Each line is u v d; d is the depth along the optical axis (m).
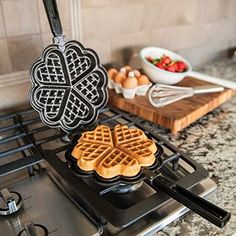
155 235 0.58
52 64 0.74
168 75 1.02
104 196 0.65
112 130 0.77
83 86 0.78
